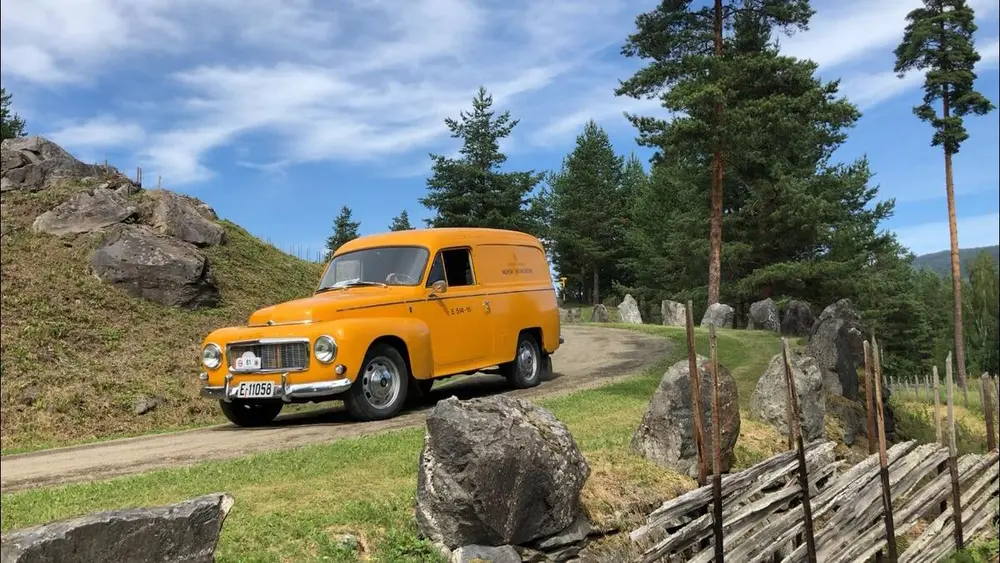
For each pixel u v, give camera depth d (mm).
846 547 7320
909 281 47375
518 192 46250
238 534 4422
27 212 22516
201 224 24781
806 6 28781
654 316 51156
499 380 13438
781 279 35062
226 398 9109
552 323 12516
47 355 14734
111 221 21938
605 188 59906
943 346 49344
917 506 8578
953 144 34500
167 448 8383
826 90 27812
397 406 9320
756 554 6203
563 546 5199
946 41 34938
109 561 3129
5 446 11289
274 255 27578
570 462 5211
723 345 17938
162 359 16266
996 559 8898
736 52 29781
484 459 4637
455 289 10516
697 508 5840
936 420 9391
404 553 4617
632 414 8977
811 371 9242
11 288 17484
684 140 28047
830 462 8000
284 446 7707
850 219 40312
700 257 38125
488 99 46625
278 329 8852
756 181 36000
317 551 4391
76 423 12656
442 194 46094
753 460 7703
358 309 9211
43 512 5023
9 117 40875
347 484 5590
